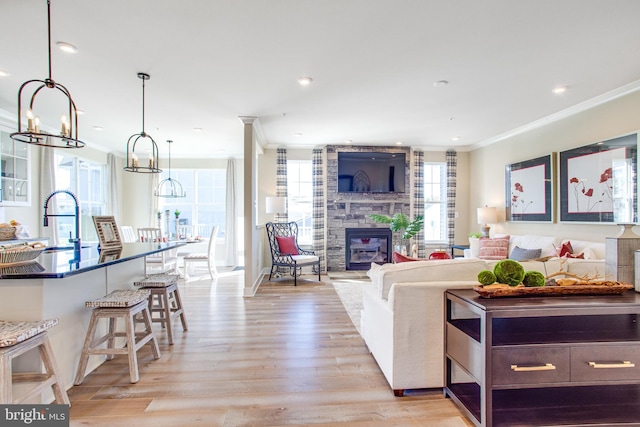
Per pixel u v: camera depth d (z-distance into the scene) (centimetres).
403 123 481
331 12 212
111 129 507
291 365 246
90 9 206
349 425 176
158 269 529
